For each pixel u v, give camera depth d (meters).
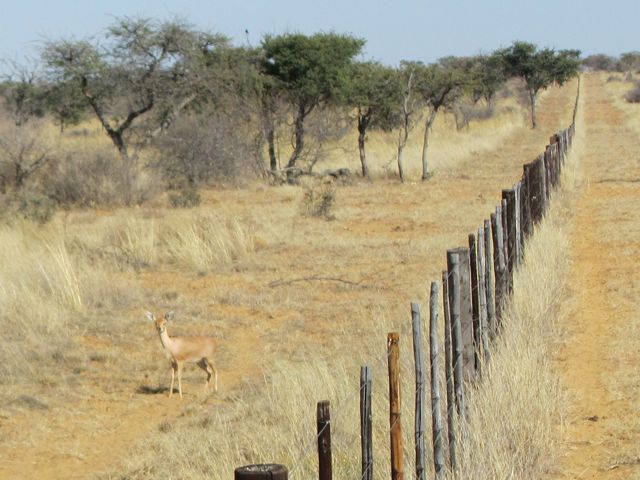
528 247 32.62
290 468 16.44
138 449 20.14
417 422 14.71
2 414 22.47
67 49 67.56
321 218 51.53
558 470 17.09
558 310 28.03
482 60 143.00
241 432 19.84
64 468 19.56
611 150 87.12
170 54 68.81
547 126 132.38
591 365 23.22
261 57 71.94
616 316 27.77
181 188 64.31
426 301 27.81
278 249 42.59
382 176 71.75
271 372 24.86
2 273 33.47
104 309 32.12
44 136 68.12
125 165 62.38
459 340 17.11
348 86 69.56
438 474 15.34
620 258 36.38
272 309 32.09
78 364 26.23
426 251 40.94
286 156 84.19
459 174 73.19
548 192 48.00
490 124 124.69
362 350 24.94
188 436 20.28
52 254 34.94
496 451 16.23
